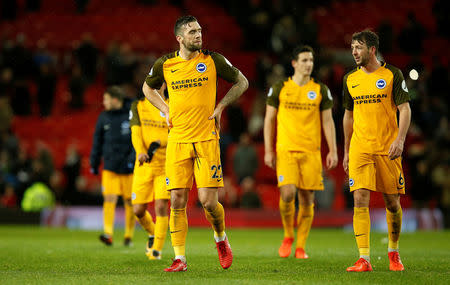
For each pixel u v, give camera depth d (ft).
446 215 212.64
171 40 316.81
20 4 330.95
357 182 74.02
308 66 96.48
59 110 285.02
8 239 141.59
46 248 112.47
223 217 73.20
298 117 96.53
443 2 318.45
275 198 237.25
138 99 94.27
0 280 62.54
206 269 75.51
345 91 76.89
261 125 255.50
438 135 246.68
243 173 223.71
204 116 72.23
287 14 279.49
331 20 330.75
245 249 113.50
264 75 262.47
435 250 113.70
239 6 290.56
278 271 72.84
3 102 255.50
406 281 63.05
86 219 206.08
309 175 95.76
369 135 74.08
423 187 221.05
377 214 212.02
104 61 276.41
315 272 71.82
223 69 72.54
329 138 98.12
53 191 220.23
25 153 224.74
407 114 72.54
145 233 176.14
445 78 269.64
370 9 336.49
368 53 73.72
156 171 92.07
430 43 315.58
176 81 72.59
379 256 96.27
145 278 64.08
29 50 279.69
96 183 220.23
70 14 332.80
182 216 73.26
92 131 275.39
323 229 209.15
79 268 77.00
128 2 334.44
